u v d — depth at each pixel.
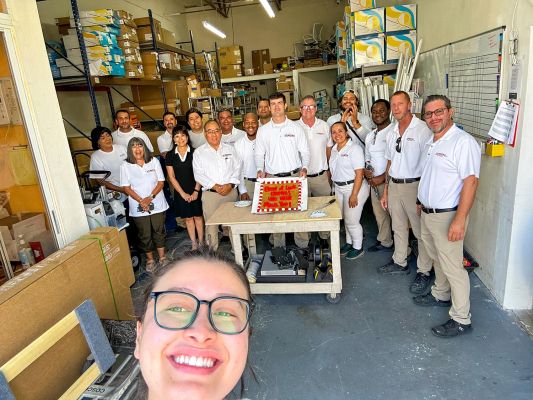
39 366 1.67
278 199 2.78
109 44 3.60
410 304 2.64
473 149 1.99
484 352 2.10
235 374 0.66
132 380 1.63
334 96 9.82
